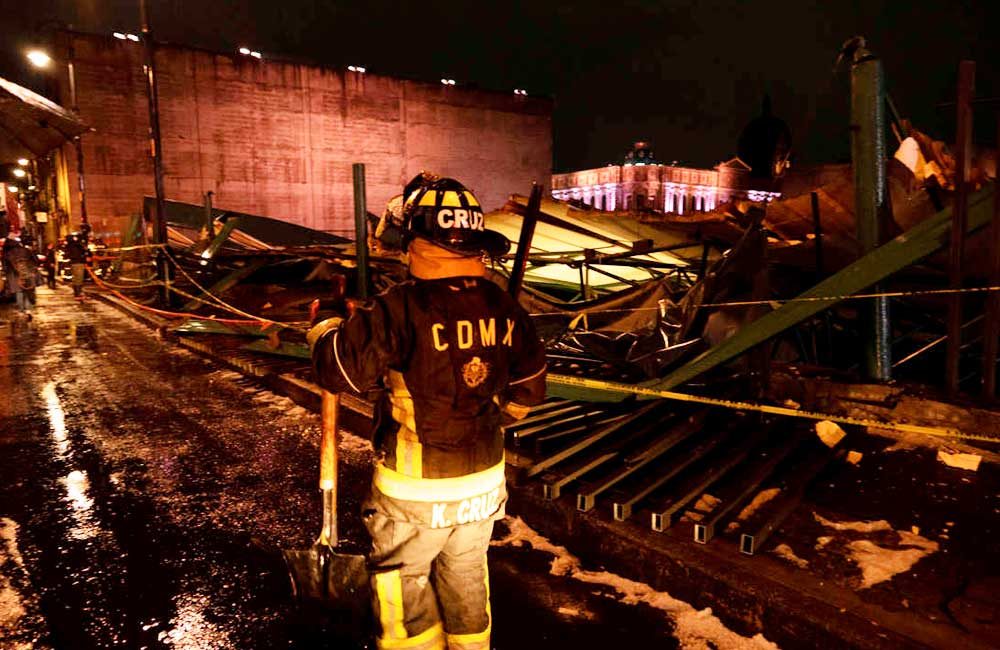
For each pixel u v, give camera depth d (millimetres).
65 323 13422
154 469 5051
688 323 5289
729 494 3695
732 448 4465
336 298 2297
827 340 7637
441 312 2031
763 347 5070
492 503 2184
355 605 2566
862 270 4504
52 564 3611
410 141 40781
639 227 8867
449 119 42281
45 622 3066
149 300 15805
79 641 2926
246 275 12062
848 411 4883
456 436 2068
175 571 3529
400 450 2078
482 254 2094
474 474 2113
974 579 2920
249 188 35250
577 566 3520
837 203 6891
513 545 3746
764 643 2824
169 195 32969
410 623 2223
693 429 4723
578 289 11070
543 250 10938
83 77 30594
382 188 39781
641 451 4293
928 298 7527
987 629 2561
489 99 44000
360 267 7797
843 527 3428
